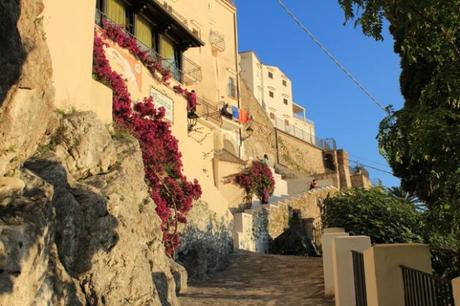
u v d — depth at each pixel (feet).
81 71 44.42
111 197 36.52
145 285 35.99
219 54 121.08
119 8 62.75
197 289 52.80
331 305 43.21
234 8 129.70
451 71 22.34
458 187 22.84
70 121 38.93
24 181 29.09
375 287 25.54
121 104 54.19
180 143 65.92
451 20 23.50
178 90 68.59
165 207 56.08
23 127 30.68
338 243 37.93
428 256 25.94
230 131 117.60
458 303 18.63
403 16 24.47
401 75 48.57
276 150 151.02
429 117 21.86
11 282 24.08
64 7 43.19
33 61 31.30
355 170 180.86
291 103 235.81
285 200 100.73
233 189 91.25
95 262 32.32
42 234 27.25
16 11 29.78
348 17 24.89
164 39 73.41
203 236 63.67
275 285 53.88
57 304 28.17
